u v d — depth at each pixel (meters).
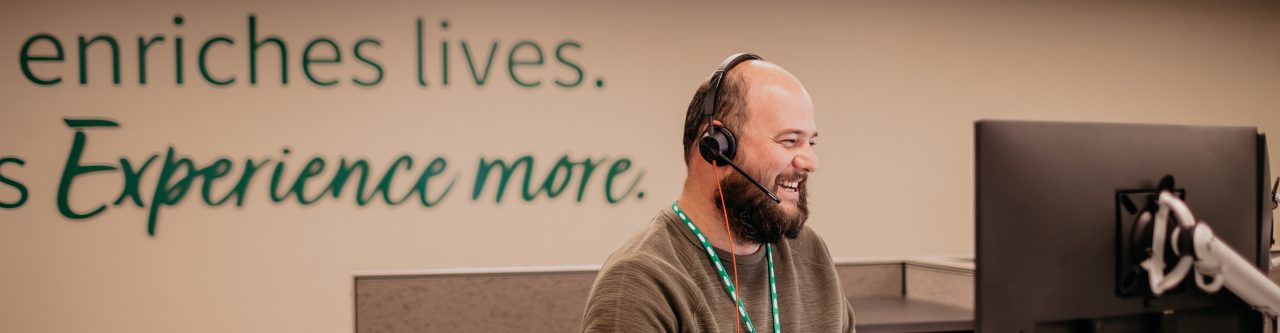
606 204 3.83
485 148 3.74
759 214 0.99
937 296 2.20
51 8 3.48
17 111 3.47
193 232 3.58
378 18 3.67
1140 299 0.90
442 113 3.71
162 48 3.54
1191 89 4.25
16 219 3.48
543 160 3.78
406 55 3.69
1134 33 4.21
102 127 3.52
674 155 3.89
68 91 3.50
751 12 3.92
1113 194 0.88
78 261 3.52
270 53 3.60
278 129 3.61
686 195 1.06
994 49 4.11
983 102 4.11
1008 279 0.84
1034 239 0.85
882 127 4.02
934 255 4.09
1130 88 4.21
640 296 0.93
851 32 3.99
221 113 3.58
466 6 3.73
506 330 2.10
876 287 2.31
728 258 1.02
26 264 3.49
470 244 3.73
